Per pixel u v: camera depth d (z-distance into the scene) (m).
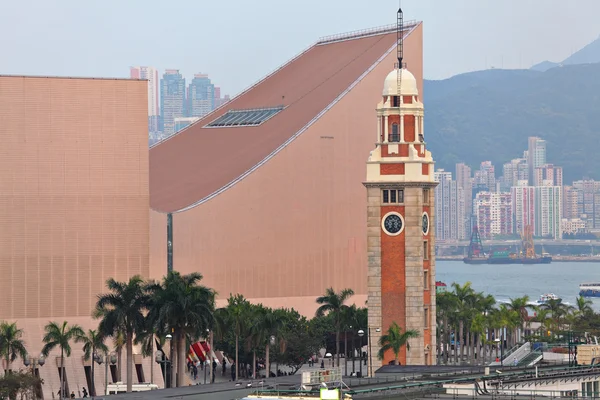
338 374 174.75
